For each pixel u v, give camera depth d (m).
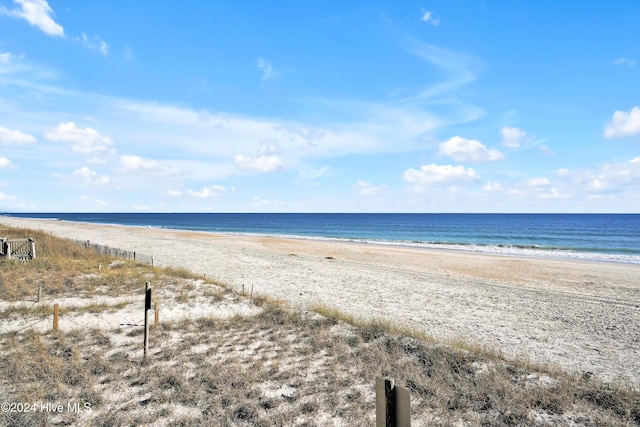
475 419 6.59
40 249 26.27
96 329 11.02
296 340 10.81
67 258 23.22
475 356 9.71
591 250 47.81
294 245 49.28
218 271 25.56
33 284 16.42
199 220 177.25
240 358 9.30
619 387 8.02
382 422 3.34
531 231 88.69
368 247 48.44
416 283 23.48
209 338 10.74
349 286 21.88
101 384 7.68
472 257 38.44
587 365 10.50
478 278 26.09
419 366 9.03
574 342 12.81
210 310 13.85
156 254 34.47
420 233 84.38
